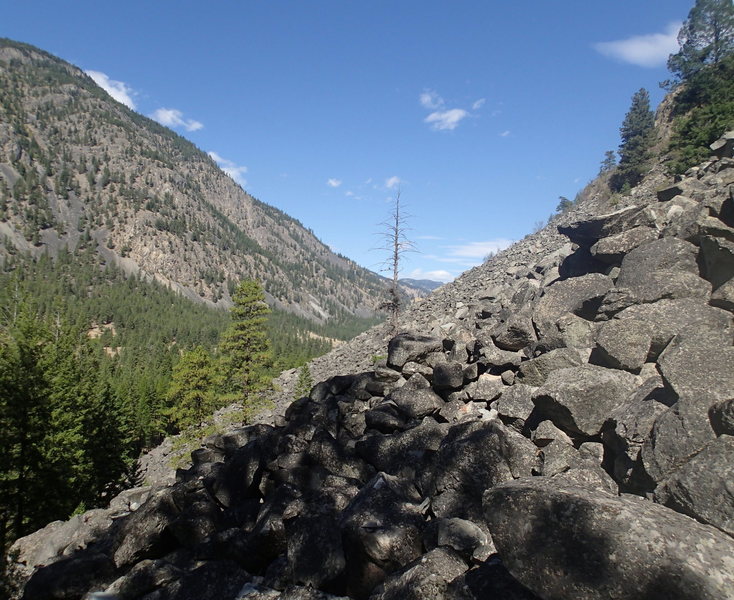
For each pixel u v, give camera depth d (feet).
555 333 31.19
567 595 12.46
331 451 29.63
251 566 23.89
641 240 37.17
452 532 18.08
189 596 21.81
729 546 11.87
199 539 27.04
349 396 38.17
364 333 207.41
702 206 32.78
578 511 12.96
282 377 214.90
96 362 231.09
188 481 31.35
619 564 11.81
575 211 201.36
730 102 115.65
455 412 30.19
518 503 14.35
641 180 171.01
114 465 131.64
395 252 113.19
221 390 183.93
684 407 17.65
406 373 36.83
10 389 79.00
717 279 28.27
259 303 153.89
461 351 36.73
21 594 32.32
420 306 177.37
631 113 199.00
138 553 26.66
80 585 24.97
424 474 24.12
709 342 20.52
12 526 77.77
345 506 23.47
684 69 198.59
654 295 28.68
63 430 99.91
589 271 43.86
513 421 26.05
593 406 22.09
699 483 14.79
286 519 23.61
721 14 187.62
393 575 17.49
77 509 96.43
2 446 77.51
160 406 245.65
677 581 11.04
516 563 13.84
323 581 20.16
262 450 32.65
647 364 24.50
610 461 21.08
